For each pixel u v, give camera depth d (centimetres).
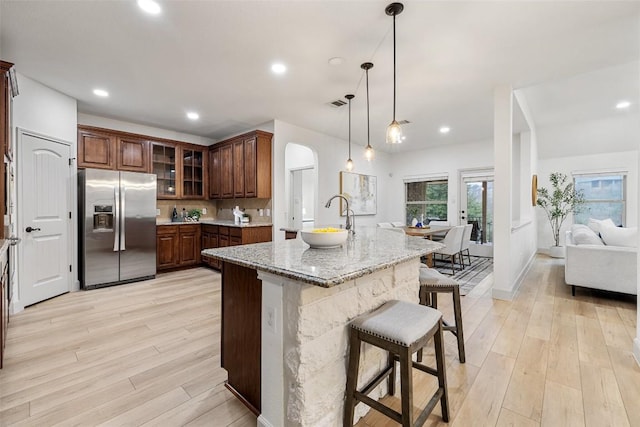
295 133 495
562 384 183
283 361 135
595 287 343
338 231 186
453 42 246
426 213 711
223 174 523
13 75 253
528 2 197
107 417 155
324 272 118
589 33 233
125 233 410
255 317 156
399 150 718
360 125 497
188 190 538
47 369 199
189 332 256
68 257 367
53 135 342
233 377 172
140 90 343
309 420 129
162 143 496
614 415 156
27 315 293
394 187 753
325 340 137
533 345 233
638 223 210
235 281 169
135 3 198
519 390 178
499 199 343
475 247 636
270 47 253
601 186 577
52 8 202
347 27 225
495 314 298
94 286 387
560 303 330
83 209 379
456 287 209
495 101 338
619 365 204
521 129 504
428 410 137
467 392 176
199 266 525
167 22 218
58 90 344
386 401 172
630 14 209
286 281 133
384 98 373
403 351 124
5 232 258
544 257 597
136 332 256
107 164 430
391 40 242
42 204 331
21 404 164
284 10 205
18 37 236
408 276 197
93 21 217
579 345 233
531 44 249
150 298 348
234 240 453
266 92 351
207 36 236
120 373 195
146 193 433
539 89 389
